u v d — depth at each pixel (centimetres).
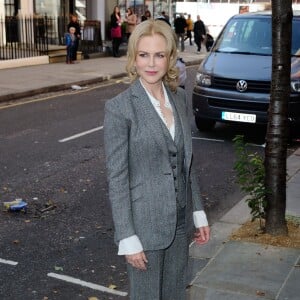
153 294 286
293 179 694
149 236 273
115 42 2283
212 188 695
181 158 283
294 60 932
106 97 1409
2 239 527
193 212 301
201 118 959
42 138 932
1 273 458
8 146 872
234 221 559
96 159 813
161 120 275
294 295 403
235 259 460
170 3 3014
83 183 703
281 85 470
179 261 296
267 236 497
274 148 482
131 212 271
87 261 484
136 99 275
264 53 964
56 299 417
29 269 467
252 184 525
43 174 735
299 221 538
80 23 2252
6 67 1812
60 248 510
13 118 1103
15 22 2036
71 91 1517
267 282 421
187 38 3278
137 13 2716
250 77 894
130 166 273
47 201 637
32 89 1424
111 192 266
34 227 559
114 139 268
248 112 895
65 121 1079
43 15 2153
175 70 289
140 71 277
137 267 275
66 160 803
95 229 558
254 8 3869
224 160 823
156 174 273
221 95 909
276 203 494
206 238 304
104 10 2411
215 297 401
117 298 420
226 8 4112
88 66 1964
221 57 967
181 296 304
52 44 2230
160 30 275
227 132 1001
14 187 681
